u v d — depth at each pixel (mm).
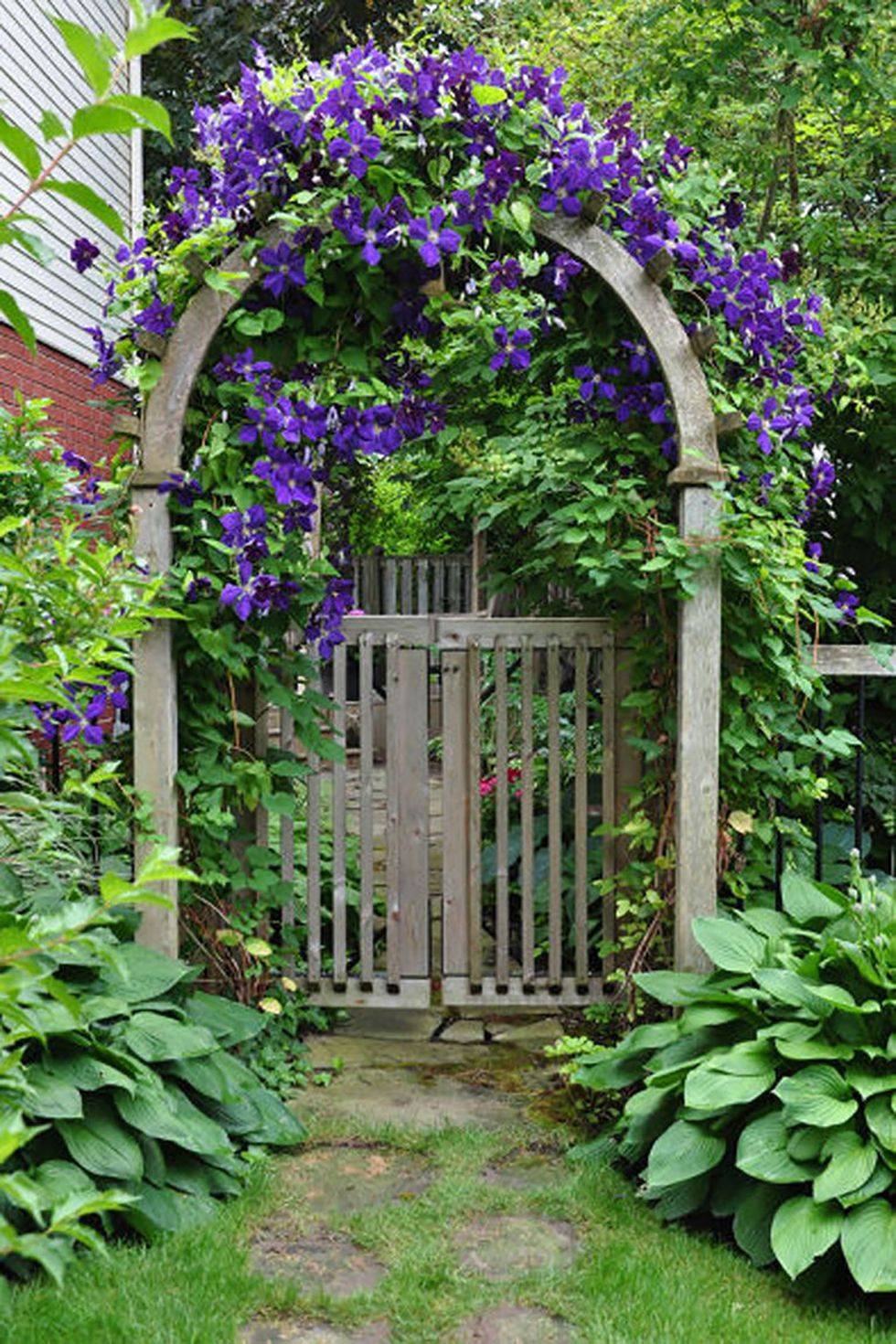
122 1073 2742
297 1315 2486
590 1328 2426
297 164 3387
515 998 4133
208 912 3793
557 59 6379
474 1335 2428
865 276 5430
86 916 1107
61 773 3377
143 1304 2428
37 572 1739
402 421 3791
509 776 5590
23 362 6875
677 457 3568
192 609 3465
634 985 3754
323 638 3795
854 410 5121
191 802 3695
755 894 3820
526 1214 2934
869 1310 2512
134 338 3496
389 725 4145
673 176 3635
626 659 4121
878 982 2742
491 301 3498
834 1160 2557
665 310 3461
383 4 12305
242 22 12461
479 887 4156
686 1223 2908
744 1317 2453
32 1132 953
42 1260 968
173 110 12680
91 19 7934
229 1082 3217
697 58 5648
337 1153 3270
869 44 5605
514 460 4531
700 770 3502
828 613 3510
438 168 3301
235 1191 2963
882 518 5352
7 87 6613
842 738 3582
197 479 3496
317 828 4145
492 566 5348
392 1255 2723
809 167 6328
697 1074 2789
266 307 3486
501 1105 3619
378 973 4258
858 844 3561
